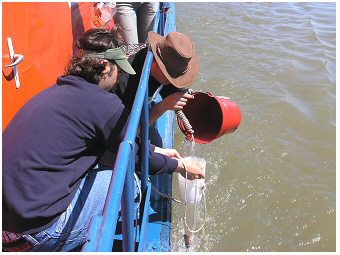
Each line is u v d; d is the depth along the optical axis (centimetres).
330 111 505
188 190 246
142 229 198
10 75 176
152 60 209
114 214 99
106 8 322
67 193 150
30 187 138
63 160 147
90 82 161
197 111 279
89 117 150
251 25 824
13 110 181
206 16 859
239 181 377
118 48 164
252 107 504
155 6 374
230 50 683
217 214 337
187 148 405
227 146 425
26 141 139
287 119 483
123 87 227
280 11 945
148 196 220
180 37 214
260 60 648
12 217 140
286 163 406
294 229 331
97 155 167
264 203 354
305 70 621
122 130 157
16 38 183
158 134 324
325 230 330
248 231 324
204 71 597
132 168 132
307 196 363
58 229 153
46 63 230
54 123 144
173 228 313
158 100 359
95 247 92
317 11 966
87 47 159
